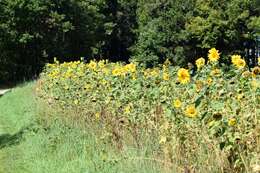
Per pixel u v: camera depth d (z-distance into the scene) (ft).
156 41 170.19
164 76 26.03
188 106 20.86
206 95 20.94
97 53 182.70
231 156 18.43
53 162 30.40
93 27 182.19
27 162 33.06
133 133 26.81
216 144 18.78
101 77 34.37
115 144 27.86
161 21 169.68
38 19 158.30
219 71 22.79
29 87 79.00
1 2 153.48
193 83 23.39
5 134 45.62
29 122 46.06
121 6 202.69
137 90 27.55
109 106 30.37
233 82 21.58
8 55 154.10
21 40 152.25
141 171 23.65
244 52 162.20
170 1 169.68
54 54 165.07
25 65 156.97
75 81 38.34
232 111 18.85
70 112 37.70
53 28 162.71
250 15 161.99
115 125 28.81
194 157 20.52
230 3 158.71
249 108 18.86
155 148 24.52
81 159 28.86
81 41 177.47
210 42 160.86
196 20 161.99
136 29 197.88
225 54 160.35
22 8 154.51
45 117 43.42
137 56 175.83
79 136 32.91
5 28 152.66
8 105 66.33
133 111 27.22
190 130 20.70
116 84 30.83
